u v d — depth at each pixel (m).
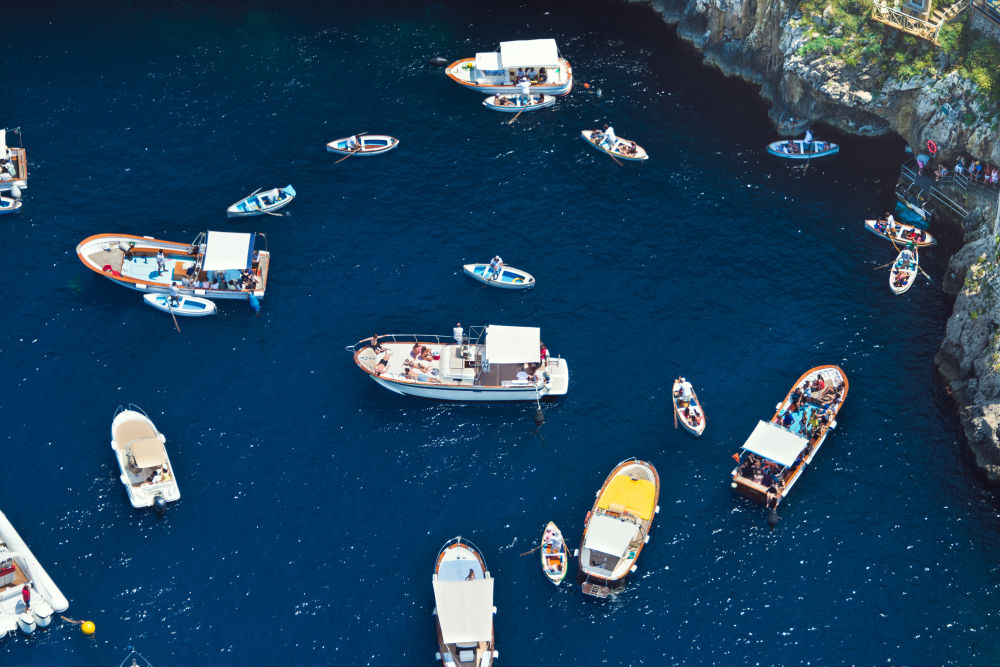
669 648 99.94
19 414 115.25
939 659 99.56
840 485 111.56
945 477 112.12
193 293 126.50
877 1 139.75
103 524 106.69
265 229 134.75
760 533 107.81
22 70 155.62
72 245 132.12
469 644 97.12
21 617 98.69
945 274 129.75
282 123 149.00
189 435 114.19
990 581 104.44
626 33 165.00
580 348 123.12
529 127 149.88
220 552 105.19
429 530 107.44
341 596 102.50
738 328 125.25
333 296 127.62
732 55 156.50
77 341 122.38
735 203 139.25
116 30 163.50
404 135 147.88
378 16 167.38
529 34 164.50
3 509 107.50
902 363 121.81
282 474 111.38
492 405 118.38
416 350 120.31
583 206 138.88
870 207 138.25
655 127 149.88
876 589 103.88
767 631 101.19
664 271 131.12
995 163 131.38
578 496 110.25
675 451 114.06
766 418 116.94
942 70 135.25
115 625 99.94
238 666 97.94
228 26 165.00
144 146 144.88
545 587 103.56
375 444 114.25
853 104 141.12
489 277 128.88
